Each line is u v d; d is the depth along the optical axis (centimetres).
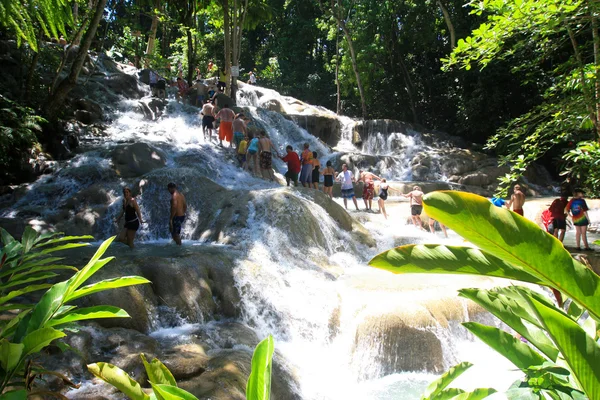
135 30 2448
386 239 1273
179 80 2192
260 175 1543
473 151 2316
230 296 826
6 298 276
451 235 1352
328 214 1221
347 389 715
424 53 3017
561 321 150
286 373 675
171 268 808
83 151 1472
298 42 3712
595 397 150
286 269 962
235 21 2538
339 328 816
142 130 1770
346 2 2908
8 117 1309
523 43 661
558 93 789
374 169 2133
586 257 1065
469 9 2656
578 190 1164
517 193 1152
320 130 2548
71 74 1531
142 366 591
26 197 1251
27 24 407
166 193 1233
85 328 638
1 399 171
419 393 686
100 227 1161
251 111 2189
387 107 3134
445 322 789
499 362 760
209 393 536
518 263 145
